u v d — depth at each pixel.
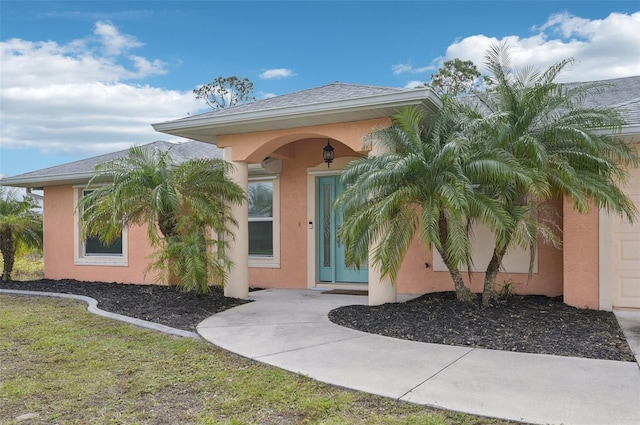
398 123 7.62
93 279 12.72
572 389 4.15
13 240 13.09
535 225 6.66
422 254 9.64
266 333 6.44
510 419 3.57
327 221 11.14
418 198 6.80
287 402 4.06
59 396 4.34
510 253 8.87
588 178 6.63
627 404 3.81
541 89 6.70
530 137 6.41
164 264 8.88
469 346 5.56
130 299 9.30
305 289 10.91
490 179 6.57
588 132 6.60
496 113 6.54
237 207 9.36
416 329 6.30
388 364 4.95
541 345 5.51
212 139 9.78
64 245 13.23
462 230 6.43
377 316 7.05
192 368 5.07
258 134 9.01
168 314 7.82
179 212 8.83
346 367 4.88
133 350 5.80
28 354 5.68
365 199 7.05
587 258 7.63
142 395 4.33
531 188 6.11
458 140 6.32
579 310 7.37
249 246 11.98
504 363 4.91
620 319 6.86
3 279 12.95
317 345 5.77
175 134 9.35
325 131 8.39
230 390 4.39
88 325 7.24
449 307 7.22
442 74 23.30
